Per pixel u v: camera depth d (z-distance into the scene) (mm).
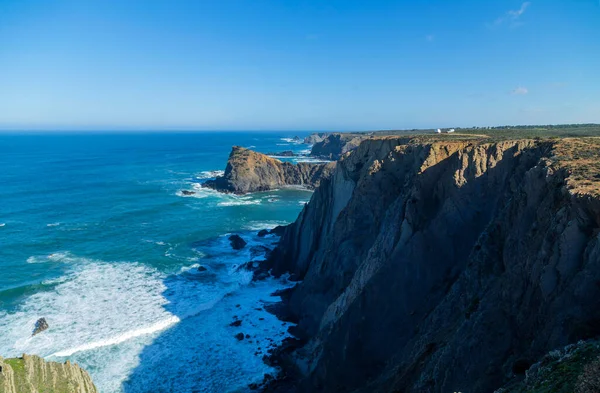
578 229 19734
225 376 39844
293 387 38250
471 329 23469
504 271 26281
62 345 42938
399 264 36156
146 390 37406
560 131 61438
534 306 21172
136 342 44406
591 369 13273
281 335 47531
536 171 26641
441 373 23484
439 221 36094
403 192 42156
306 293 50875
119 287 58250
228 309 53219
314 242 63375
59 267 65562
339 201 60844
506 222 28141
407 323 34375
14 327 46156
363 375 34125
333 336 36844
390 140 55125
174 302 53719
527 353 19625
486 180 35906
